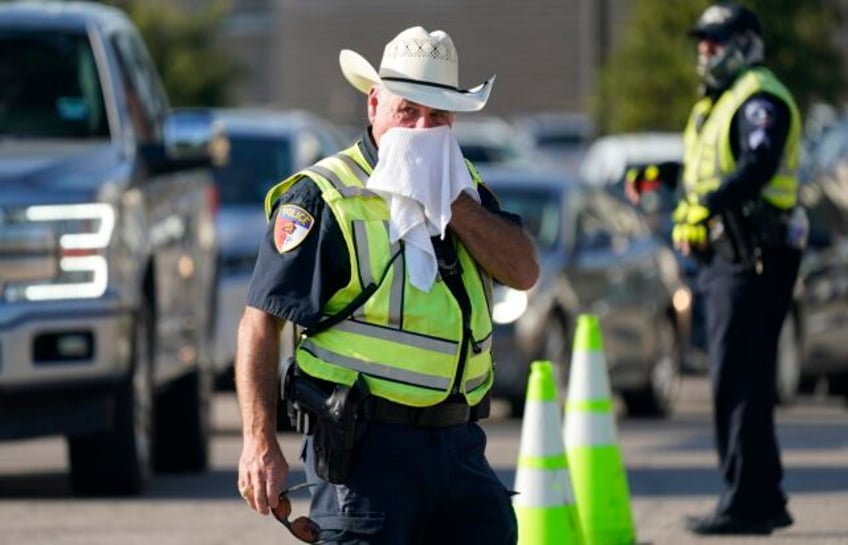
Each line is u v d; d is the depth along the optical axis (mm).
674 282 40844
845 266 41469
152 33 78688
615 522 21344
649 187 23500
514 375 36531
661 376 39781
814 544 21906
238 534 23531
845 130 60156
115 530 23859
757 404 21828
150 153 27859
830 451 31672
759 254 21625
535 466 18828
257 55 122062
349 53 13531
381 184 13312
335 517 13398
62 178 25703
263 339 13359
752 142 21453
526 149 97562
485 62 119812
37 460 32500
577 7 118562
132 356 25984
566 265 37719
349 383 13344
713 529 22250
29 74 28344
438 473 13469
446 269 13547
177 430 29938
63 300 25203
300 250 13312
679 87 66688
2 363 24828
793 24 59594
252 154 40031
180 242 29688
